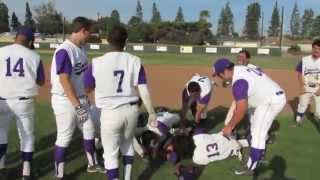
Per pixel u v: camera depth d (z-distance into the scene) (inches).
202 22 2797.7
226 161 261.1
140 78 191.8
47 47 1845.5
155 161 258.7
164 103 482.6
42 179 227.6
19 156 261.9
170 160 251.9
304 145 302.7
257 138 234.5
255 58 1540.4
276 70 927.0
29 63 209.8
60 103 208.2
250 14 3818.9
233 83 224.5
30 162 222.2
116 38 190.5
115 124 189.9
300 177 239.9
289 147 297.1
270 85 231.6
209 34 2780.5
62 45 205.5
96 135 255.3
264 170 249.9
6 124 217.9
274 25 4192.9
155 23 2802.7
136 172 240.4
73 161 258.1
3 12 3489.2
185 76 771.4
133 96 192.4
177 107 453.7
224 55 1670.8
